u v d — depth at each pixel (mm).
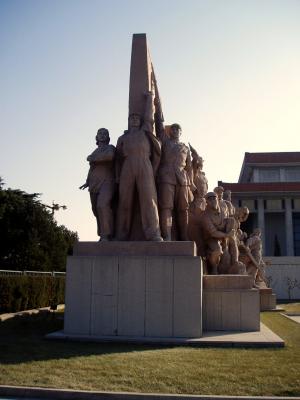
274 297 21297
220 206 13930
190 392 5848
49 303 23312
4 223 40531
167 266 10000
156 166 11656
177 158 12102
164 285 9953
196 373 6680
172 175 11953
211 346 9062
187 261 9961
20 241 40844
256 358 7762
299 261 45406
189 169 13148
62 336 9656
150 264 10047
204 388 5992
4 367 6992
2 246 40656
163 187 11828
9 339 9773
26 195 43125
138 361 7422
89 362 7336
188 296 9859
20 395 5891
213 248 13500
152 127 11750
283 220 63656
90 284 10164
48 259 42219
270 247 62844
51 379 6348
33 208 42031
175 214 12438
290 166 67812
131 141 11336
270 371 6824
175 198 12195
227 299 11297
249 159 68438
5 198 41000
